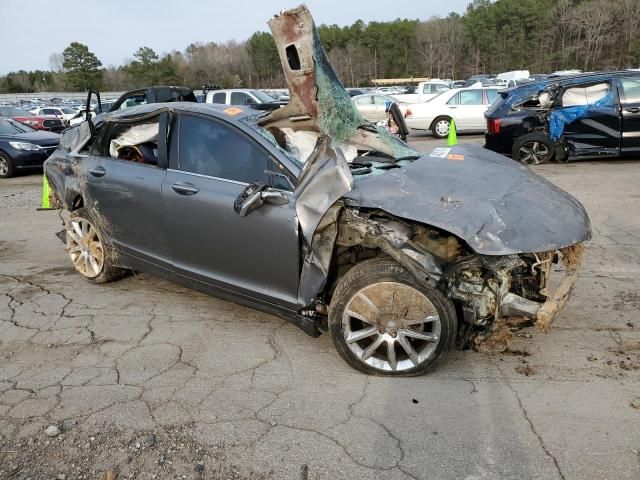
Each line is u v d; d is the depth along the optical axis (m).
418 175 3.51
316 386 3.30
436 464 2.60
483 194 3.30
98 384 3.37
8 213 8.55
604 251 5.51
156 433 2.89
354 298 3.29
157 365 3.59
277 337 3.96
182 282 4.24
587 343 3.70
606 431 2.79
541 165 10.54
